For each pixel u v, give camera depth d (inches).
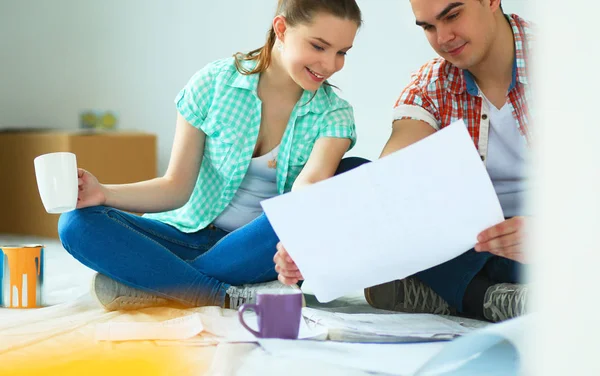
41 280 71.6
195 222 73.4
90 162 169.8
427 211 46.2
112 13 200.2
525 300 55.7
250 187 73.2
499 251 47.3
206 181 74.2
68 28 202.8
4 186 185.0
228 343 46.8
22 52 204.1
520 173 64.2
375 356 42.1
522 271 58.4
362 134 168.2
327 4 63.4
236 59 73.6
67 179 60.3
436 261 48.3
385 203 46.2
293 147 71.8
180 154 72.1
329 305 73.8
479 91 64.0
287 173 72.3
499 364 36.7
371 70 166.2
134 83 199.6
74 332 53.0
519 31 61.7
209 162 74.0
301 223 47.4
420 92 67.0
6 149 183.9
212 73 72.5
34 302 70.7
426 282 64.8
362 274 48.6
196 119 71.7
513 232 46.1
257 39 187.8
